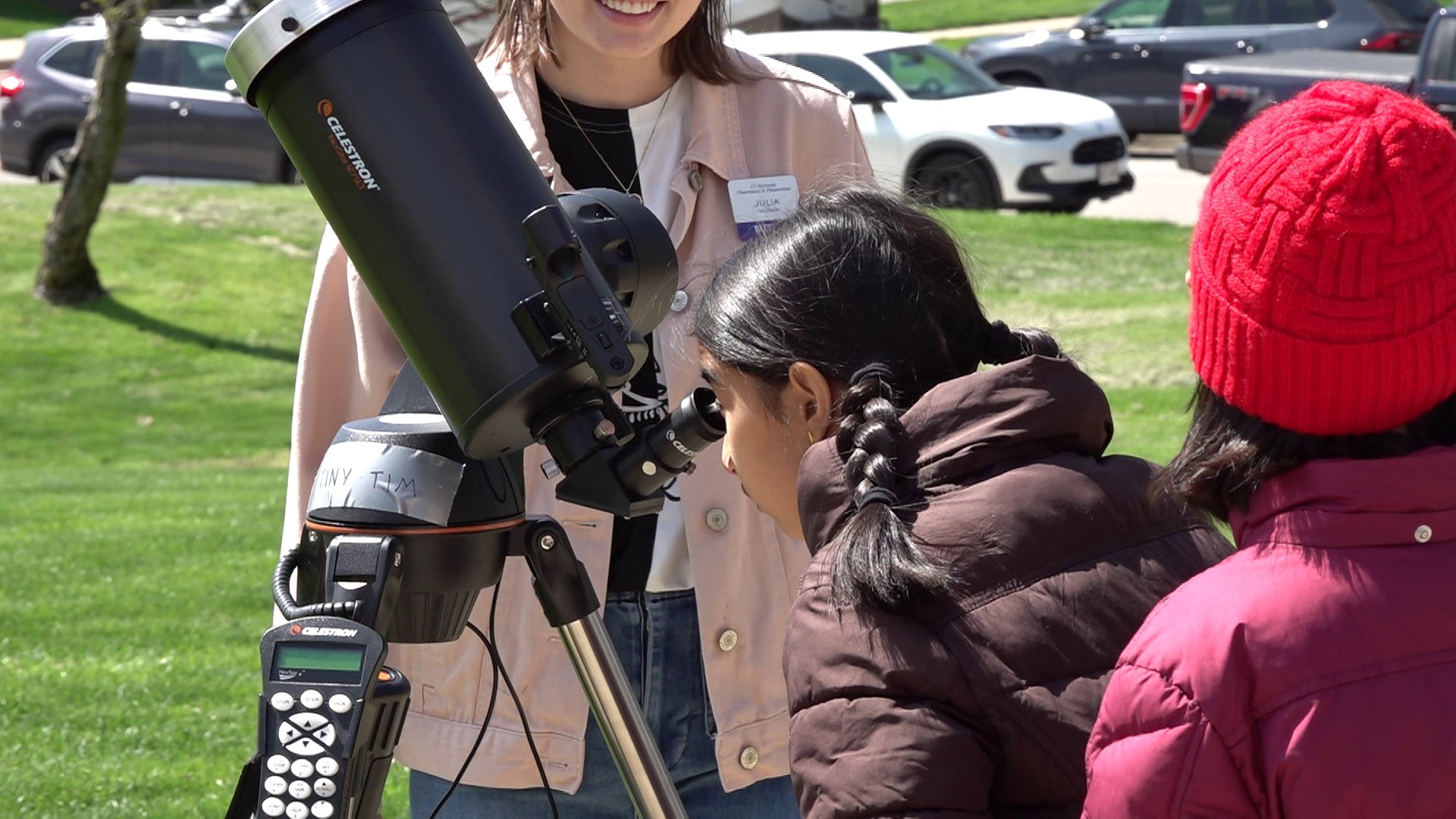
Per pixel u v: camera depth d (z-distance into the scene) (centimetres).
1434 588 149
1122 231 1384
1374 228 144
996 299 1162
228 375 1153
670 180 264
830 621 168
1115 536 174
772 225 201
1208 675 148
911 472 175
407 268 177
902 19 3142
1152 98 1778
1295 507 154
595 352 171
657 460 187
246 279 1349
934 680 162
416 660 256
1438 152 147
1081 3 3180
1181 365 977
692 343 253
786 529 198
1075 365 187
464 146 177
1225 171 155
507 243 176
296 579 205
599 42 248
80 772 419
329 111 177
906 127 1445
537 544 191
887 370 178
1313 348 148
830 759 163
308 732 164
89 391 1112
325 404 260
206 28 1653
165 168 1622
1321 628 148
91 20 1725
